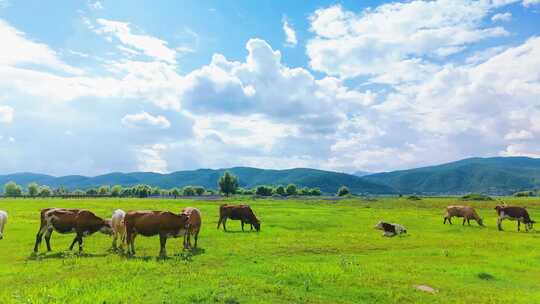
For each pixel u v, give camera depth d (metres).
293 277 15.87
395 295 14.21
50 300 12.26
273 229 34.41
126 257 19.84
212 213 49.25
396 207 69.69
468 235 33.19
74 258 19.55
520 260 21.78
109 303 12.11
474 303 13.77
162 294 13.08
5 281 14.88
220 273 16.16
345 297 13.92
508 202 71.50
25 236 27.77
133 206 59.66
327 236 29.64
